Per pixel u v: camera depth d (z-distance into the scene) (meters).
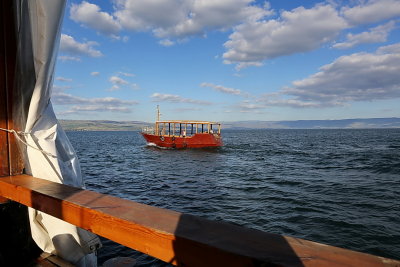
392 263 1.23
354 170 19.66
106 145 54.44
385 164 21.94
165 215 1.98
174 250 1.60
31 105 3.26
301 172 19.17
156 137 39.34
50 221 3.35
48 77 3.26
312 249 1.38
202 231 1.64
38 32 3.06
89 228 2.17
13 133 3.52
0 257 3.27
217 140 37.22
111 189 13.30
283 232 7.73
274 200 11.17
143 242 1.77
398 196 11.65
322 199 11.26
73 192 2.70
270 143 61.56
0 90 3.40
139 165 23.30
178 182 15.42
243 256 1.32
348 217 8.88
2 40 3.37
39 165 3.46
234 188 13.72
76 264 3.43
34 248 3.62
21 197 2.97
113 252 6.34
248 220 8.73
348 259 1.27
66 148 3.92
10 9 3.39
